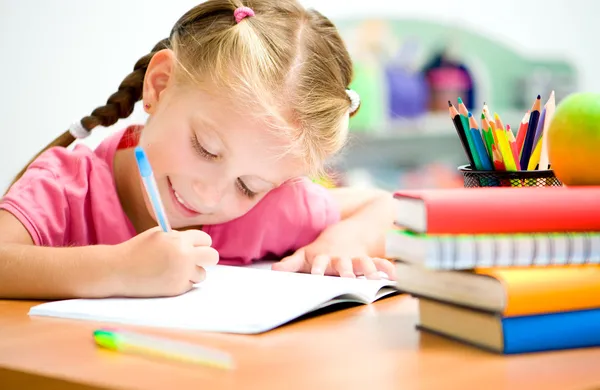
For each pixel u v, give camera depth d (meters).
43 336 0.74
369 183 2.71
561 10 3.16
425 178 2.86
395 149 2.82
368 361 0.64
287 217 1.30
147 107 1.16
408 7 2.82
